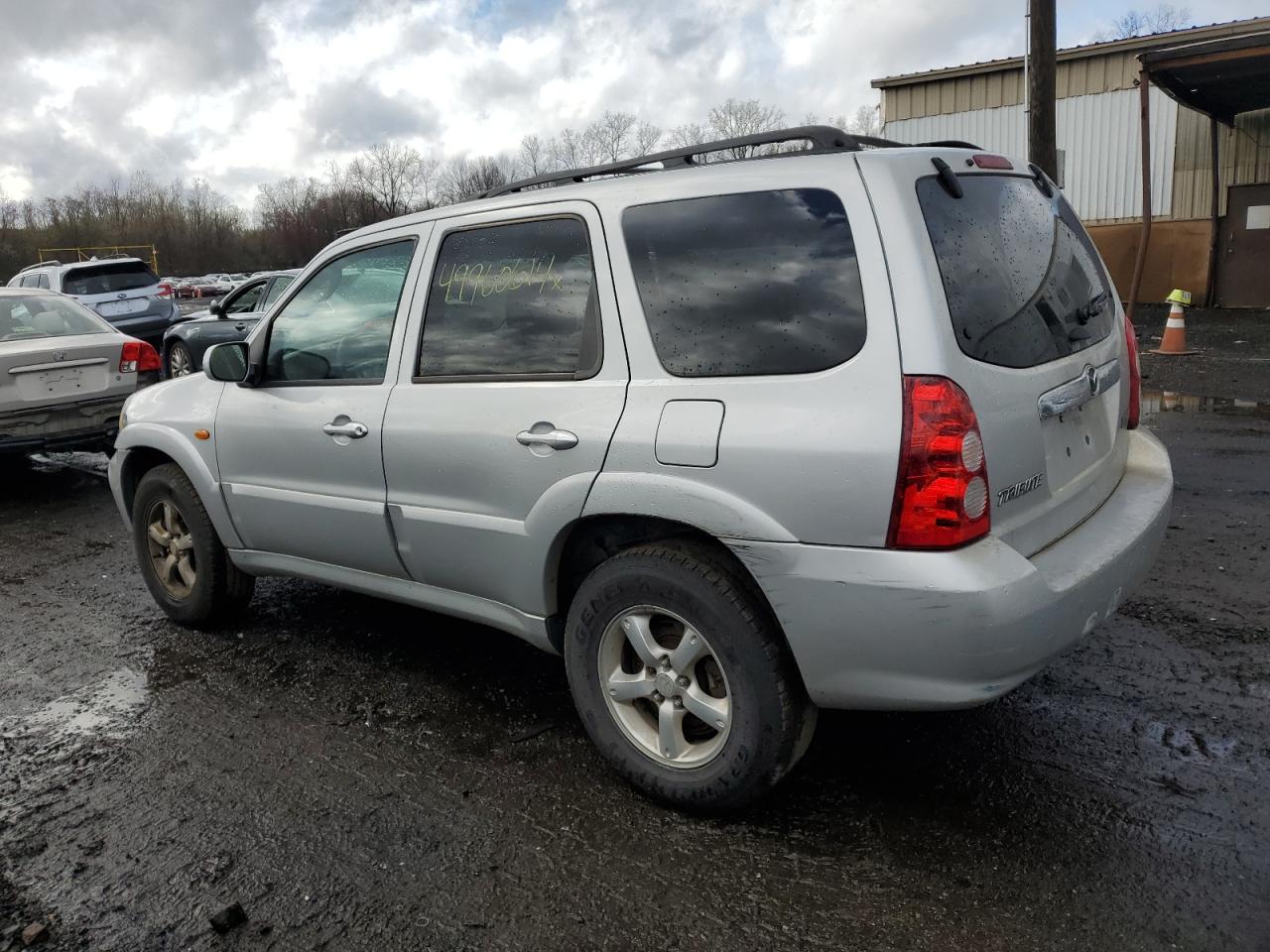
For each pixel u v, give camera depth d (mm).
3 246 68875
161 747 3461
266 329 4000
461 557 3334
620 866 2656
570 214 3064
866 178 2527
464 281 3336
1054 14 9938
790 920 2410
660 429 2713
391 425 3449
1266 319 14836
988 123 18484
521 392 3082
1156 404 8742
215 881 2672
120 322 15297
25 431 7387
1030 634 2404
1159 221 17422
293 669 4082
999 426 2479
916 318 2389
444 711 3637
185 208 80500
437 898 2557
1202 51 12727
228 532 4254
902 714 3400
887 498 2371
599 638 2949
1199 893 2422
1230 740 3117
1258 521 5273
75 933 2484
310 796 3082
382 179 70875
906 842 2697
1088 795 2865
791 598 2521
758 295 2639
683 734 2854
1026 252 2902
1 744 3547
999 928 2344
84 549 6168
